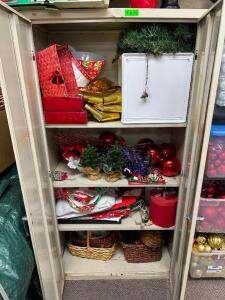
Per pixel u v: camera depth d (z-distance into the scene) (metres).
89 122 1.21
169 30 1.07
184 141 1.23
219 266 1.49
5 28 0.77
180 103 1.14
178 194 1.33
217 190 1.31
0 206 1.04
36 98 1.06
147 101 1.13
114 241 1.66
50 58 1.04
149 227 1.42
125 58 1.05
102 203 1.39
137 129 1.57
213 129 1.01
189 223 1.10
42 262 1.09
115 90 1.25
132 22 1.06
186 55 1.05
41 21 0.98
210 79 0.84
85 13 0.96
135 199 1.47
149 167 1.36
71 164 1.34
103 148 1.40
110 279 1.57
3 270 0.85
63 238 1.70
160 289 1.50
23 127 0.90
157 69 1.07
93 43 1.37
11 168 1.31
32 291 1.23
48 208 1.23
